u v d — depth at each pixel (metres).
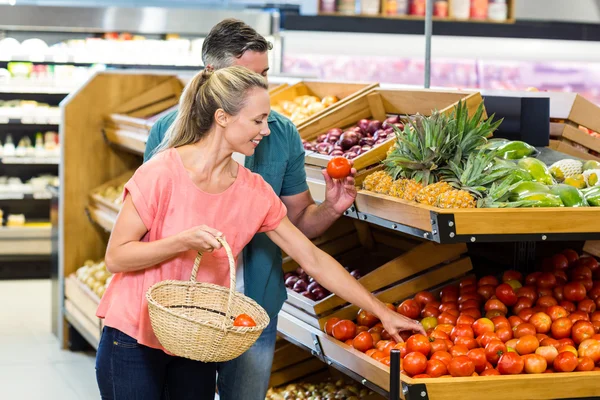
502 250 3.86
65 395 5.51
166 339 2.52
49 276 9.18
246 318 2.58
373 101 4.45
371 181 3.39
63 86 9.05
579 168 3.44
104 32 8.85
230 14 8.60
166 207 2.78
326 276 2.99
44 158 9.34
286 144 3.32
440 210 2.77
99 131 6.84
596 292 3.34
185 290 2.74
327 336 3.49
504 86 9.58
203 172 2.79
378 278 3.68
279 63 8.63
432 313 3.40
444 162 3.16
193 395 2.92
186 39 8.88
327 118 4.48
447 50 9.34
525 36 9.55
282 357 4.69
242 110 2.72
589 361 2.92
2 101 9.26
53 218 7.00
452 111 3.49
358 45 9.20
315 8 9.50
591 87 9.67
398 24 9.26
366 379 3.12
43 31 8.84
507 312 3.36
